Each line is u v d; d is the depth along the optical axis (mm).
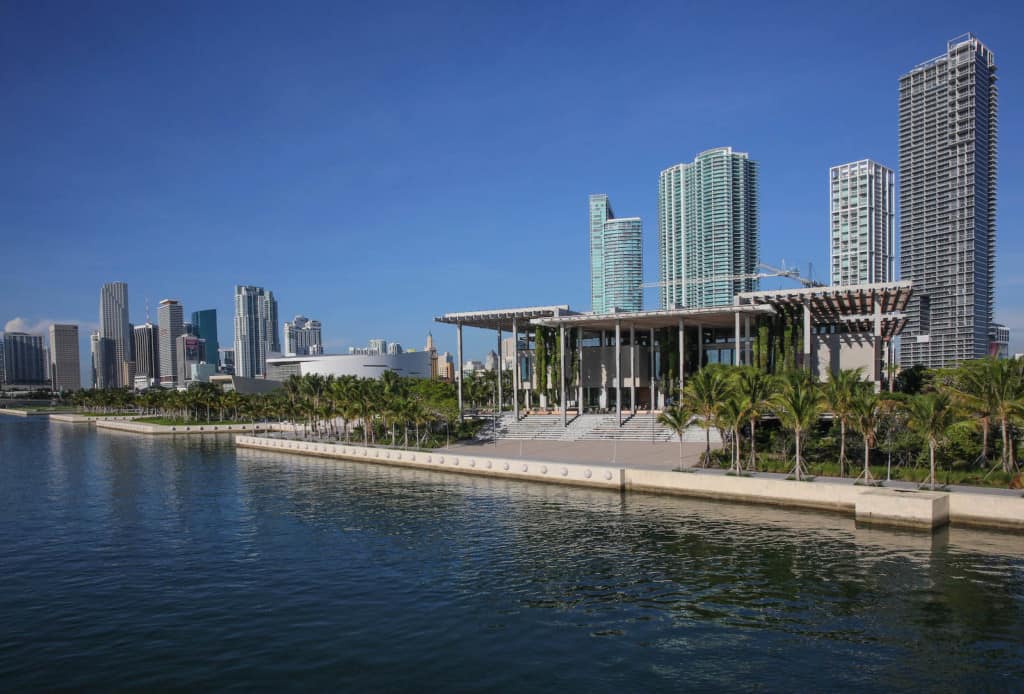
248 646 29203
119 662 27734
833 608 33062
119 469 94812
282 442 120562
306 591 36719
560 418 106188
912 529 48469
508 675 26234
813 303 94250
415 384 146375
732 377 65875
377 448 100250
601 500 62625
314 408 132000
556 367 117812
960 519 49969
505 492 68312
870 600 34125
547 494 66562
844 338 97562
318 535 50031
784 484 57875
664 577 38188
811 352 99312
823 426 74938
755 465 66000
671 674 26297
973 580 37125
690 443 84812
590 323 103188
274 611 33562
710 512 56250
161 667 27188
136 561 43406
